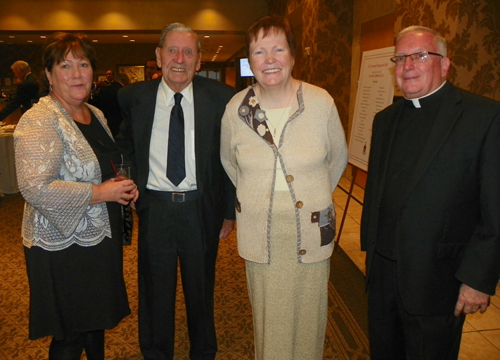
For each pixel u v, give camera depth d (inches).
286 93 60.2
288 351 62.7
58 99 62.7
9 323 99.0
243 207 61.5
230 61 748.6
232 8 399.9
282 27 56.9
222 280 123.4
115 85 206.1
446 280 54.0
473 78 117.0
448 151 51.4
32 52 502.6
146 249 75.3
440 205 52.0
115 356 87.3
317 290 62.7
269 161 59.1
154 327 77.7
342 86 257.1
